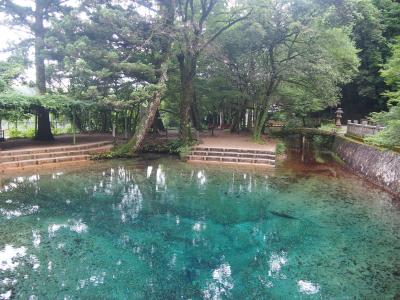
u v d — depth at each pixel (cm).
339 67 1848
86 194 996
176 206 905
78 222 768
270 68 1795
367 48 2622
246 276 549
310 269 577
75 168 1356
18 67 1461
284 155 1770
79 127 2430
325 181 1227
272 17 1516
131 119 2222
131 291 493
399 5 2559
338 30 1612
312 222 800
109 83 1648
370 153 1305
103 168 1379
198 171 1362
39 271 541
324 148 2152
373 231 746
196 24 1602
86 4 1562
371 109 3014
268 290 508
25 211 832
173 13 1650
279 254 631
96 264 572
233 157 1559
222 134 2398
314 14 1454
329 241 693
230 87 2233
